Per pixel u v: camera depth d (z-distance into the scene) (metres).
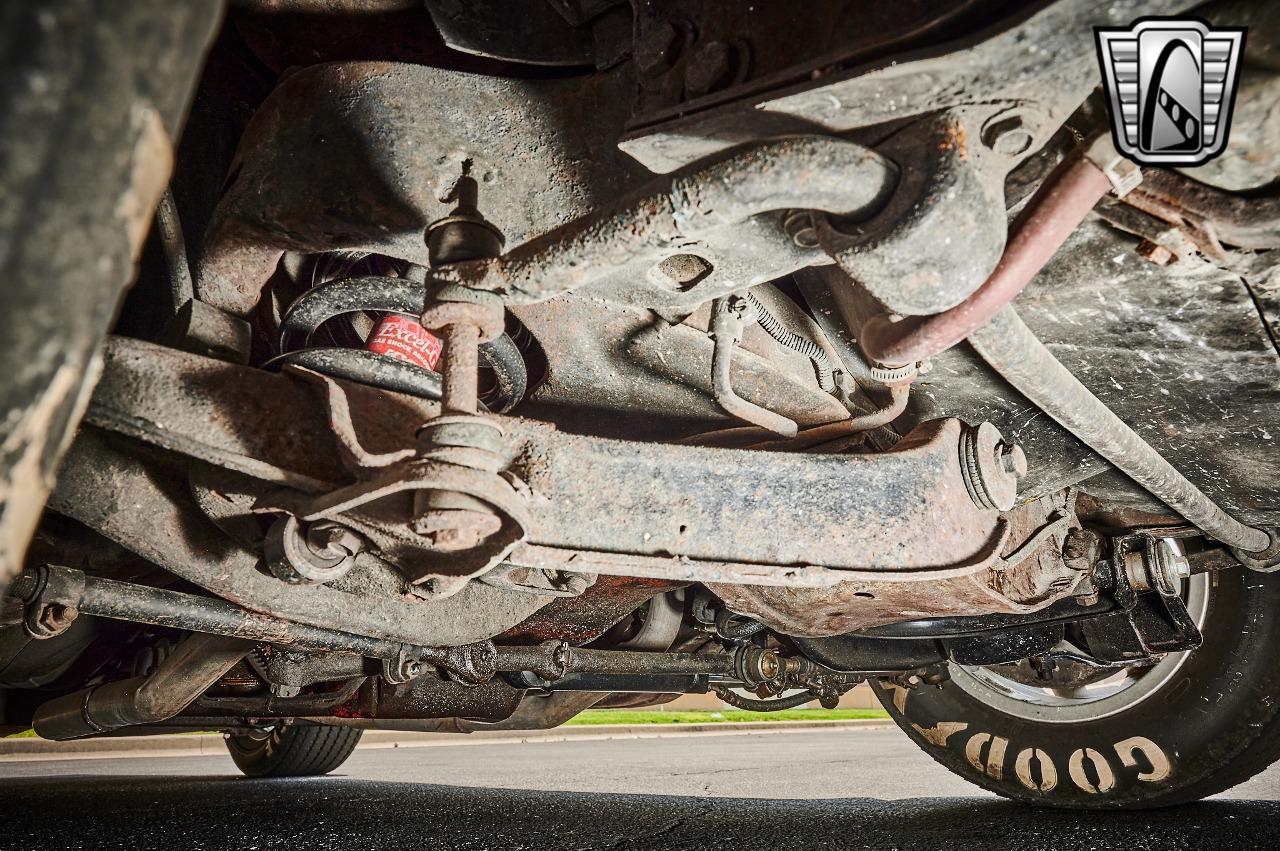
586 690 2.39
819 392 1.51
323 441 1.10
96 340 0.44
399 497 1.04
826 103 0.85
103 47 0.39
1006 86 0.80
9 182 0.37
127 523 1.19
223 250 1.28
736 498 1.23
